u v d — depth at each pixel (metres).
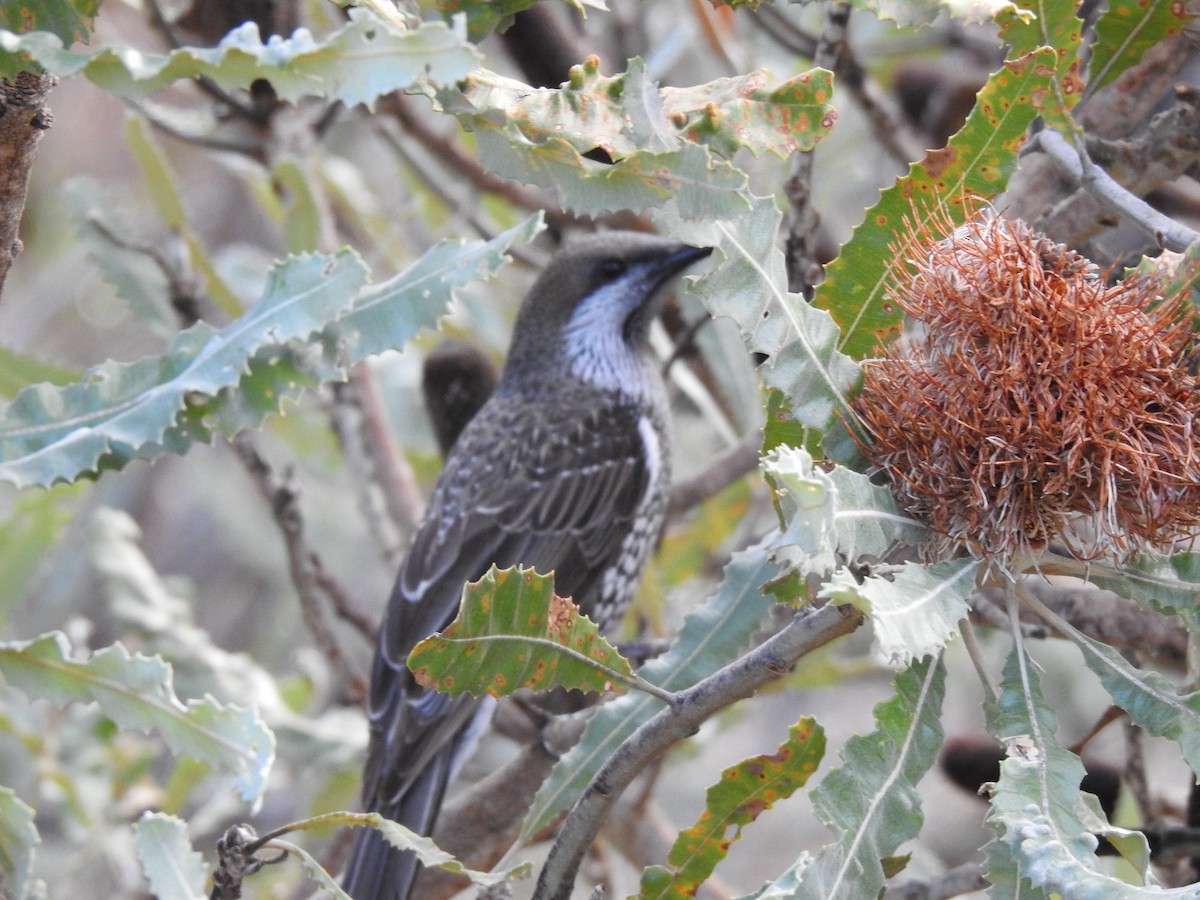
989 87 4.59
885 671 11.54
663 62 10.65
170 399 4.34
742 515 10.77
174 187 9.32
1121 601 7.21
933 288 4.58
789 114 4.39
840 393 4.49
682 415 13.27
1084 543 4.52
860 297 4.79
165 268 9.34
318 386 4.49
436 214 11.95
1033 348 4.44
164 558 15.63
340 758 9.63
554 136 4.12
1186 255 4.51
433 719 8.39
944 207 4.75
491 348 12.12
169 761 12.98
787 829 14.19
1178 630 7.10
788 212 7.30
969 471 4.41
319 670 12.01
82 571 13.70
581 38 11.34
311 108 10.42
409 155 10.74
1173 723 4.23
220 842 4.38
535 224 4.41
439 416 10.73
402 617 9.14
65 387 4.43
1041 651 12.27
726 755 14.93
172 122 10.34
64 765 9.59
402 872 7.67
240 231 16.27
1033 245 4.58
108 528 9.98
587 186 4.13
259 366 4.48
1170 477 4.43
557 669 4.20
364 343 4.48
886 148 10.05
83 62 3.48
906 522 4.34
